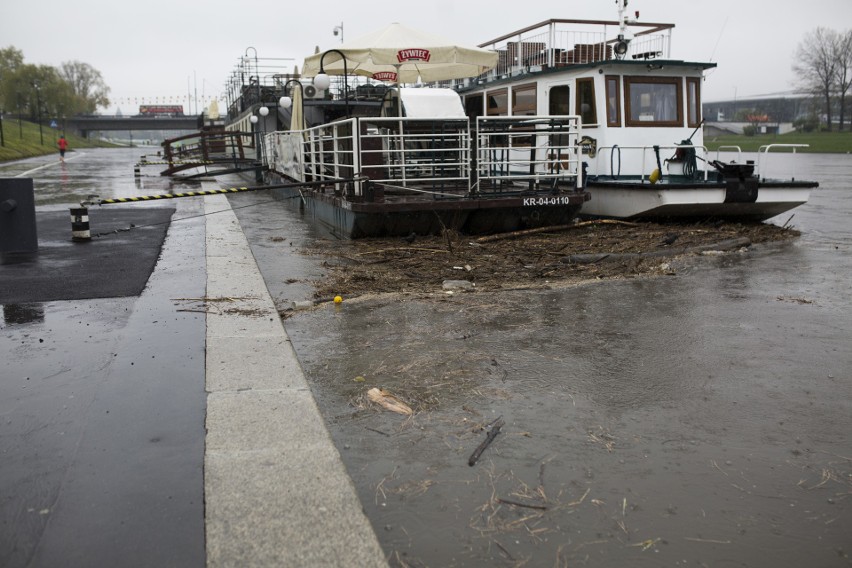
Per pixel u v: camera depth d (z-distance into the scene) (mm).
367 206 9891
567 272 8078
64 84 113688
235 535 2752
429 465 3428
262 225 12688
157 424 3775
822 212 14844
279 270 8188
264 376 4512
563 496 3152
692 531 2898
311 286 7320
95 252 9180
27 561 2584
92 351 4996
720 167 11445
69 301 6480
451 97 15359
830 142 61406
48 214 13805
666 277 7848
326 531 2789
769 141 61875
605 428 3861
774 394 4363
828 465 3467
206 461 3348
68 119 119062
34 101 108188
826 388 4461
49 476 3213
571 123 11266
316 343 5336
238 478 3193
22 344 5160
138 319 5863
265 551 2654
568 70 13039
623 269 8258
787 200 11500
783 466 3455
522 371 4738
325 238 10789
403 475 3326
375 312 6266
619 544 2799
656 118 12805
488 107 15906
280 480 3180
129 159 52719
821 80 74875
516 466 3422
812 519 3000
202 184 23859
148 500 3006
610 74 12438
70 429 3711
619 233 10766
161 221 12703
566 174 11297
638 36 14109
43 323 5723
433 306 6477
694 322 5965
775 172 26969
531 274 7926
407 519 2955
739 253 9508
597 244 9789
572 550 2756
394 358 4992
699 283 7547
